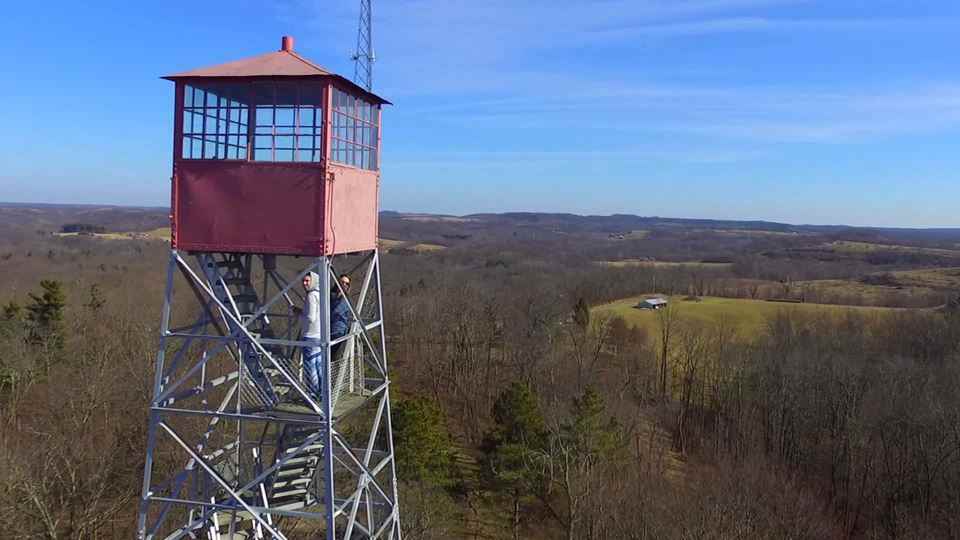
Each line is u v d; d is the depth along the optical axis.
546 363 65.06
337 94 16.55
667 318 82.94
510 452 45.81
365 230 18.53
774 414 58.22
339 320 17.69
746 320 90.00
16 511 30.66
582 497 40.66
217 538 19.50
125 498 34.28
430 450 43.66
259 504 19.67
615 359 73.69
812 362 62.22
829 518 47.88
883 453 50.56
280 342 16.20
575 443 45.78
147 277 96.56
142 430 41.06
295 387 16.16
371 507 20.38
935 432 48.28
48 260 122.81
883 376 58.00
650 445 55.25
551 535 45.41
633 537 38.25
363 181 18.22
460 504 48.78
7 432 44.47
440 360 69.31
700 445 58.81
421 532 35.16
